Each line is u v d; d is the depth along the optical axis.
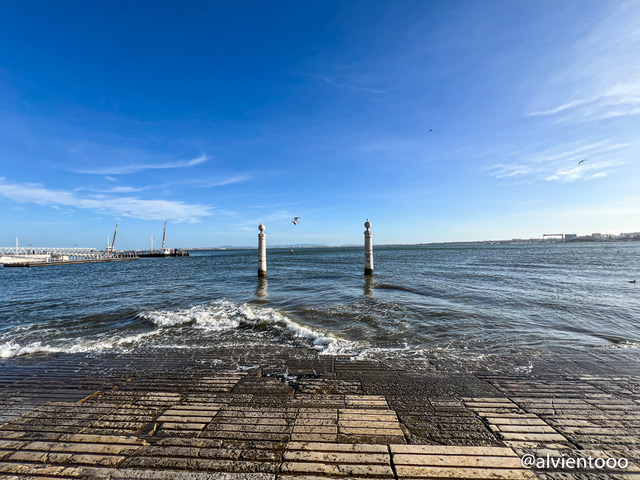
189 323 11.73
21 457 3.72
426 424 4.48
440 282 22.59
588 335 9.86
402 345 8.88
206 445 3.93
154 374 6.68
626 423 4.44
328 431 4.25
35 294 20.92
